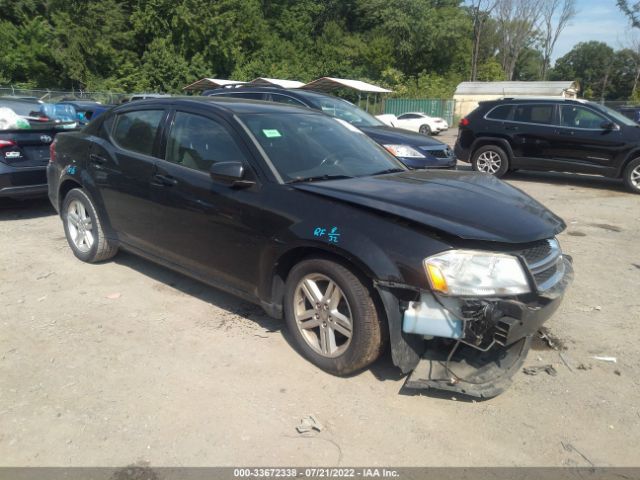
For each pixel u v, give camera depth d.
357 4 50.84
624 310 4.45
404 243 2.90
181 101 4.29
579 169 10.28
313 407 3.00
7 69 34.38
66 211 5.28
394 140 8.39
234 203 3.59
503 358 3.32
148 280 4.79
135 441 2.70
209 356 3.51
